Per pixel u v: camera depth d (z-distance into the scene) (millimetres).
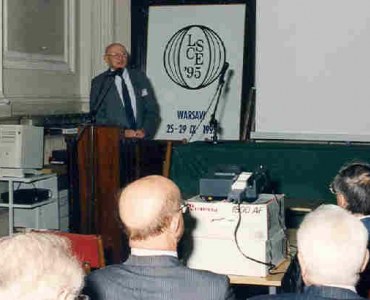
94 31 6969
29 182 5285
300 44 6508
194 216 2932
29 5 5988
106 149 4902
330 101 6465
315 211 1875
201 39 6977
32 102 5961
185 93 7012
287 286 3172
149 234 2021
